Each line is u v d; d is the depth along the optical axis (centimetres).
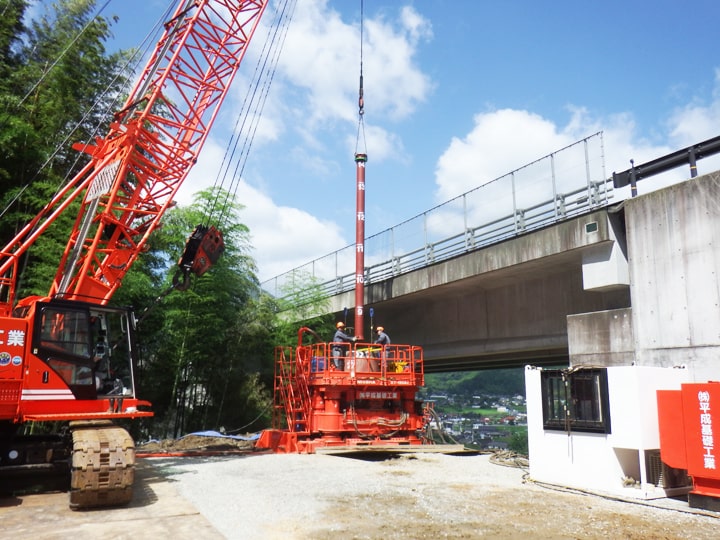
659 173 1678
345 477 1248
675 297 1520
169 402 2747
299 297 3212
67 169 2428
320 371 1847
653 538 745
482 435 8906
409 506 934
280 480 1201
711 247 1446
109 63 2658
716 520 852
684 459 948
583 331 1767
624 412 1037
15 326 1006
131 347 1140
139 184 1741
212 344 2644
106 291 1619
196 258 1678
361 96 2809
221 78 1969
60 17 2545
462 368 3575
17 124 1984
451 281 2345
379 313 3167
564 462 1134
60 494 1036
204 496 1005
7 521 808
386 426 1817
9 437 1044
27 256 2006
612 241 1736
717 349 1407
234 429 2848
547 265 2053
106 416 1038
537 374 1216
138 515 845
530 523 822
